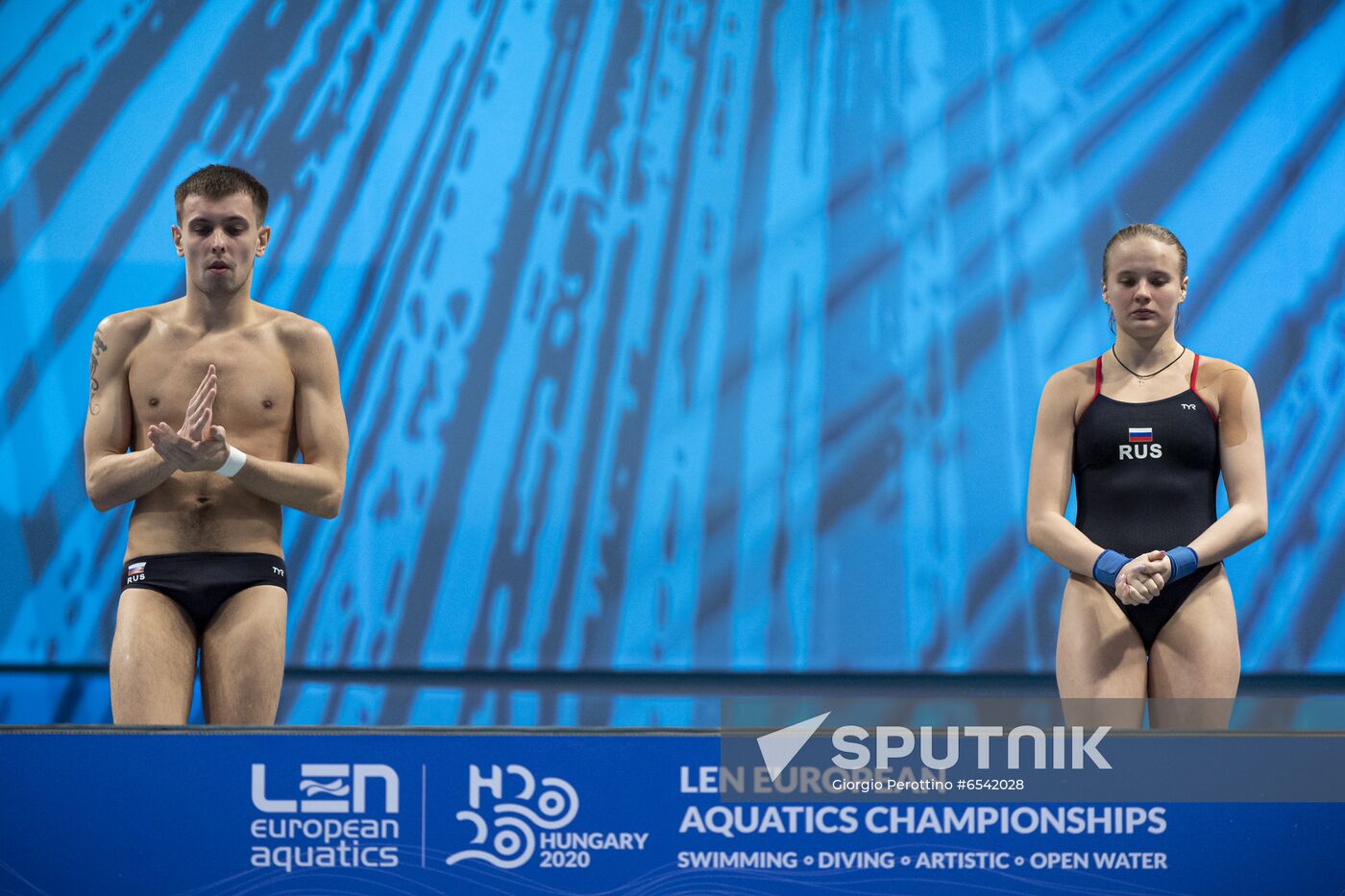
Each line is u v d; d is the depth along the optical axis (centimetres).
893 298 1609
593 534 1609
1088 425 871
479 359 1611
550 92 1614
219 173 838
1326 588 1583
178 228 855
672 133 1614
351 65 1609
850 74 1614
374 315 1606
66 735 571
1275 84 1608
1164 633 841
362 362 1603
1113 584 811
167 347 850
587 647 1609
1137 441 852
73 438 1588
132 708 779
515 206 1614
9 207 1587
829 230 1612
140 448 855
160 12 1600
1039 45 1612
